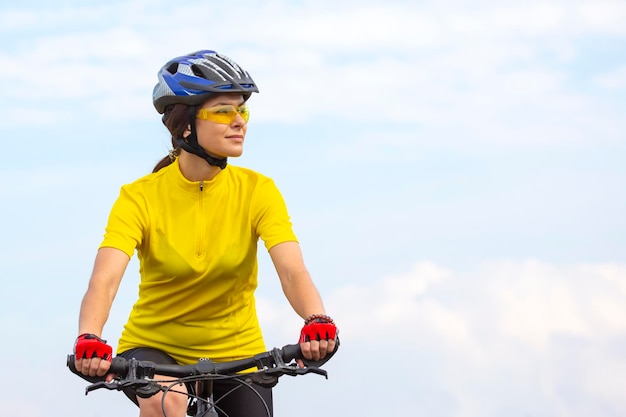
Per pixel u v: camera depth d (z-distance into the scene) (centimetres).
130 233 515
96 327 478
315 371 448
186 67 509
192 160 522
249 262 531
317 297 499
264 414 533
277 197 533
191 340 531
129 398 509
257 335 548
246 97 525
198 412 472
